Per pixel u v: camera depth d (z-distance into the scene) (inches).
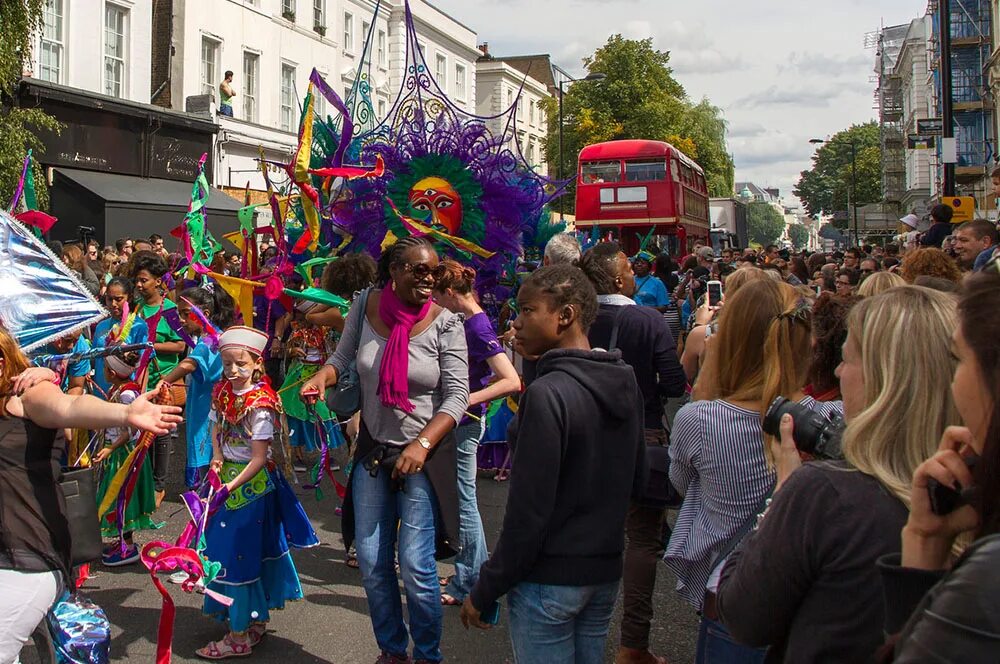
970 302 60.6
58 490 121.7
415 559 154.6
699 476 115.0
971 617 49.6
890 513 71.1
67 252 372.2
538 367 115.9
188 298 241.4
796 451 86.6
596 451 111.6
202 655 171.3
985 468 55.7
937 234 398.6
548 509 107.5
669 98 2060.8
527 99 2290.8
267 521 174.7
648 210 826.8
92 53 814.5
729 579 81.7
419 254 154.1
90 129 775.7
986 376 58.4
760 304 113.3
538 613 111.8
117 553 225.9
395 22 1444.4
